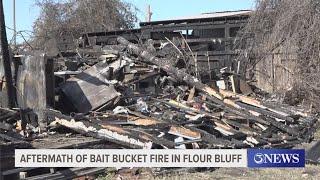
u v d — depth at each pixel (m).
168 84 18.03
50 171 8.69
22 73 13.39
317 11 18.08
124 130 10.48
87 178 8.73
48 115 12.17
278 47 19.69
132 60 18.41
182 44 23.42
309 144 12.95
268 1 20.36
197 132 10.99
